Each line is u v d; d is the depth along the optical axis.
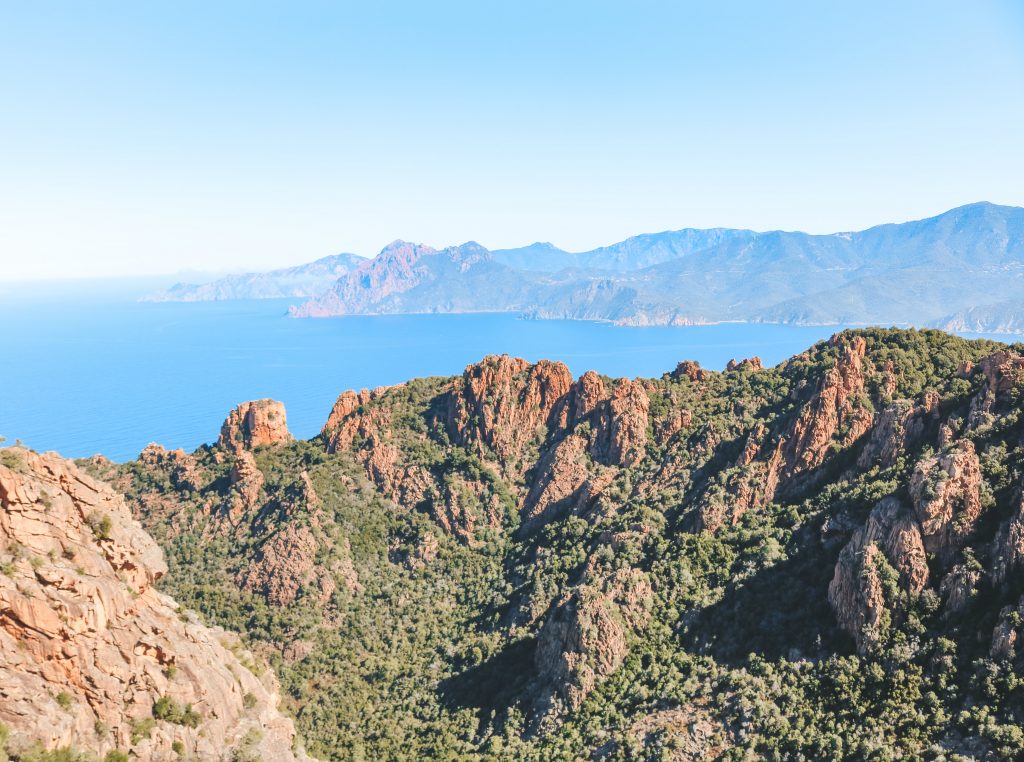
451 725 104.69
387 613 135.25
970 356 124.44
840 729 77.50
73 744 51.62
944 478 84.81
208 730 61.59
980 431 95.88
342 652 126.06
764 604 97.50
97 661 55.62
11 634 52.31
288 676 120.19
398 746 102.75
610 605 104.12
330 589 136.50
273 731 68.38
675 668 95.06
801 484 116.56
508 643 116.69
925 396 109.19
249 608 134.62
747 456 123.25
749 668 89.75
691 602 104.00
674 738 83.12
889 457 107.94
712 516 115.88
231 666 71.81
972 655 75.88
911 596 82.44
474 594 136.50
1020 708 69.69
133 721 56.44
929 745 71.75
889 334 133.38
